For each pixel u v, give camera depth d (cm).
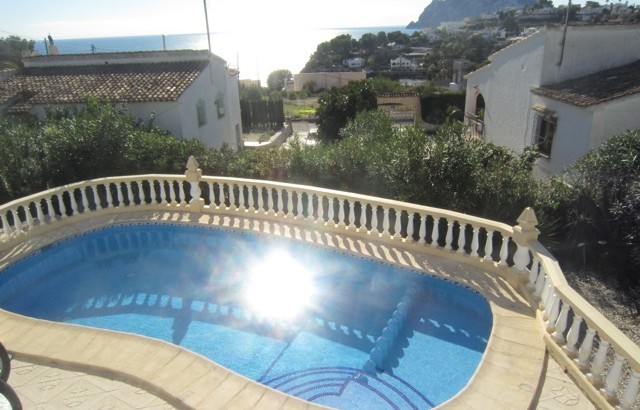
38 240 1154
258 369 732
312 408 550
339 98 3062
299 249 1091
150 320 866
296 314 879
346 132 1855
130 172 1486
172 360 632
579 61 1839
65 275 1044
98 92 2209
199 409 542
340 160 1344
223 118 2900
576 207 1135
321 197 1132
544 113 1784
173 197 1316
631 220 1050
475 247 946
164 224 1240
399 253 1019
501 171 1143
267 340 802
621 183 1116
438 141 1163
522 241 834
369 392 680
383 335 783
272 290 962
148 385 584
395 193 1184
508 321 754
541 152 1866
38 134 1516
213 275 1030
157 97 2131
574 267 1084
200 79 2459
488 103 2469
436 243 1003
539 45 1869
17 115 2078
